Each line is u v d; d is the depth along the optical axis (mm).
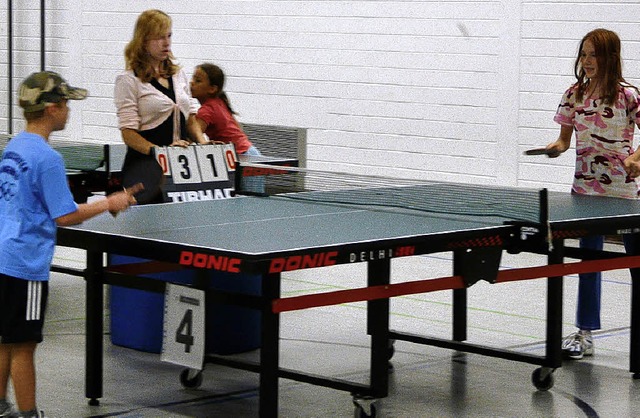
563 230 5035
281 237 4605
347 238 4578
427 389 5469
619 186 6066
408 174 11336
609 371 5871
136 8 13242
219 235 4672
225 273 5812
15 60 14539
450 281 4945
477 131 10820
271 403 4434
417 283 4863
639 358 5695
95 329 5016
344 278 8562
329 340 6504
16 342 4328
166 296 4727
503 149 10664
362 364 5949
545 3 10273
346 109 11680
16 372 4398
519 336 6645
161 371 5719
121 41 13469
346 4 11547
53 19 14078
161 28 6211
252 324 6078
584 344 6125
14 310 4320
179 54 12898
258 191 6586
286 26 12000
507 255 9773
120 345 6219
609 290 8180
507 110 10594
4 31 14445
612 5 9906
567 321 7109
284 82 12102
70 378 5520
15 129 14664
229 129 8094
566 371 5863
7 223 4344
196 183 6199
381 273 4801
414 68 11172
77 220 4352
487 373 5816
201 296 4562
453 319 6117
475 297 7828
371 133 11539
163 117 6344
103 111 13766
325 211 5566
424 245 4672
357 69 11547
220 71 8125
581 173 6188
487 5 10625
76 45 13898
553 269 5266
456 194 6207
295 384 5539
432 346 6418
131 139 6211
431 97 11086
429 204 5734
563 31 10203
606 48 5910
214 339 5926
